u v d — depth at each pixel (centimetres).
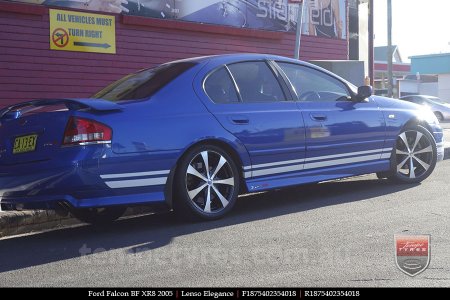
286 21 1262
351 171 618
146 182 484
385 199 600
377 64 3288
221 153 529
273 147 557
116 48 1027
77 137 458
